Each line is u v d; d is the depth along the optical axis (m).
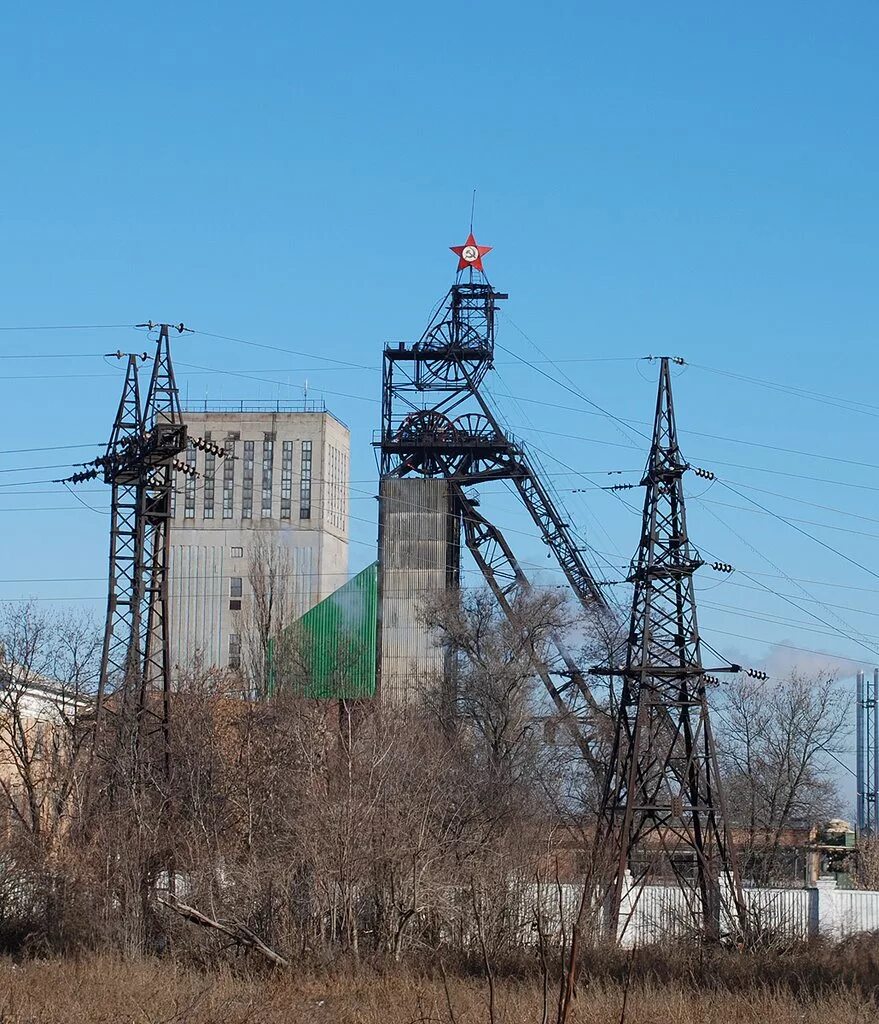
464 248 83.38
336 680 77.88
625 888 50.84
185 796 51.66
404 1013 31.03
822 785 80.88
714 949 44.72
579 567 79.56
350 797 45.50
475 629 74.56
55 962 41.38
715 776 52.22
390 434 82.94
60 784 59.41
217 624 132.62
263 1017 30.25
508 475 80.62
